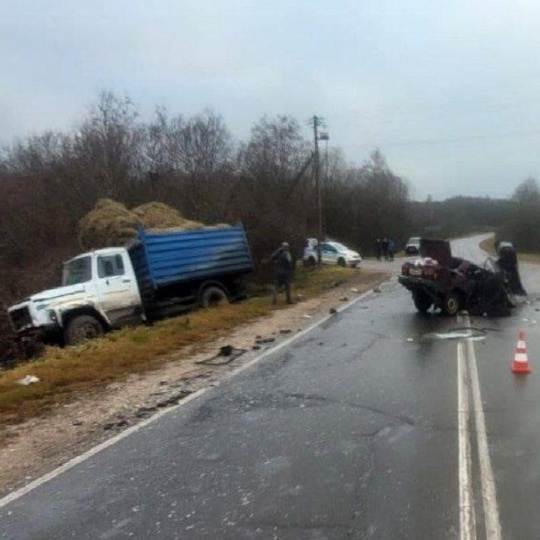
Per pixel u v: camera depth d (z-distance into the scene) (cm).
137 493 504
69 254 2319
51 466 582
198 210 2919
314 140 4191
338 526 428
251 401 779
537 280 2617
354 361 1018
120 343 1238
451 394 779
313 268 3488
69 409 796
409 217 9700
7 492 524
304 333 1342
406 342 1192
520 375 884
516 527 418
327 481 508
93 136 3506
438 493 475
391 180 8844
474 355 1046
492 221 13725
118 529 444
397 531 417
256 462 560
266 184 3334
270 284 2550
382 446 588
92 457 597
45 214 3106
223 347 1125
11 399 846
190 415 727
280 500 476
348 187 7806
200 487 510
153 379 946
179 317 1639
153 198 3155
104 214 2000
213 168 3425
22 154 3828
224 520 447
